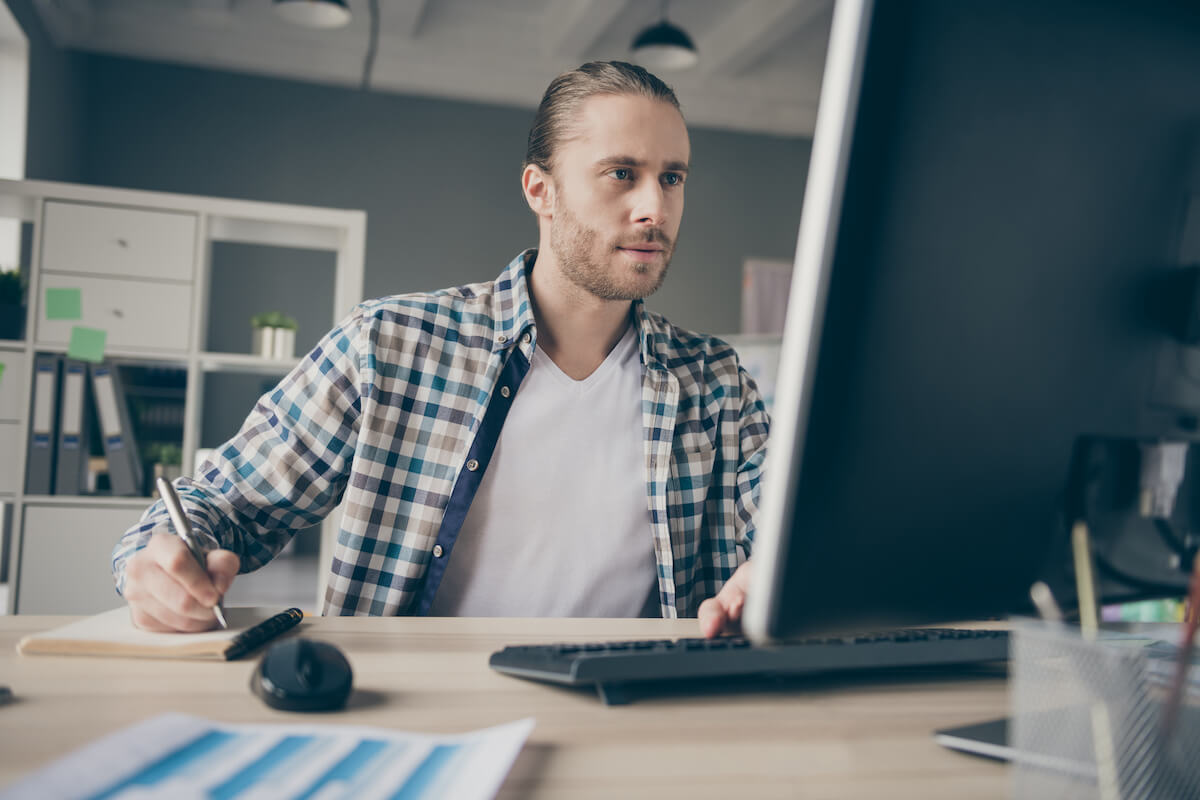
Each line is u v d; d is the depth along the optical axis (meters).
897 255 0.41
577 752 0.47
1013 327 0.45
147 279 2.85
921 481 0.43
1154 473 0.50
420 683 0.60
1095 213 0.46
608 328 1.24
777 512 0.41
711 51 5.92
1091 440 0.48
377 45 5.74
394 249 6.01
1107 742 0.36
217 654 0.64
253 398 6.33
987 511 0.46
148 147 5.64
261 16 5.52
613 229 1.13
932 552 0.45
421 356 1.17
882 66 0.39
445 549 1.12
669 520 1.22
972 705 0.59
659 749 0.48
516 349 1.19
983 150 0.43
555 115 1.17
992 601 0.48
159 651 0.64
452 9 5.65
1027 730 0.38
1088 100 0.46
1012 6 0.43
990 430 0.45
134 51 5.54
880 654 0.64
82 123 5.46
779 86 6.32
